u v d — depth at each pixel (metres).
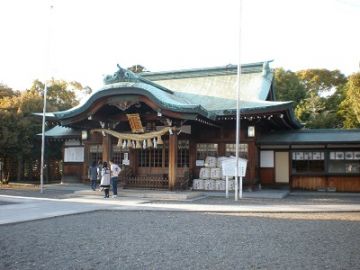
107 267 7.22
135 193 21.73
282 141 25.83
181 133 25.05
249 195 22.23
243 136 25.53
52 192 24.06
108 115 25.03
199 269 7.13
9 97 39.47
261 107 23.53
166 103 21.52
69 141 31.30
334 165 25.80
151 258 7.92
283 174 26.89
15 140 32.12
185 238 10.05
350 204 18.41
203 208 16.28
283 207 16.80
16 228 11.49
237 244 9.36
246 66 30.62
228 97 28.33
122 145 24.23
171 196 20.62
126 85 22.17
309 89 55.28
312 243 9.55
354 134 26.09
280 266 7.37
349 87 37.62
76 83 47.84
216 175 24.94
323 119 44.84
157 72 33.09
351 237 10.36
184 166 26.69
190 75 31.95
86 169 29.86
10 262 7.54
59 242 9.46
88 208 16.03
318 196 23.06
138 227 11.73
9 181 35.72
